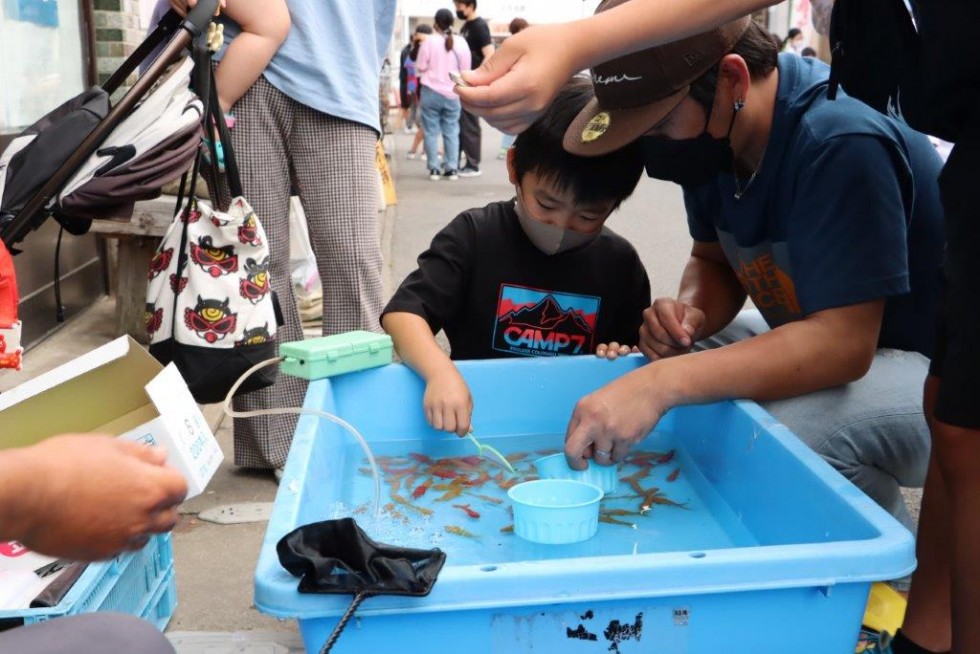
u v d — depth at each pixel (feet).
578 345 7.60
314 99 8.27
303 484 4.48
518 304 7.43
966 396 4.22
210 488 8.81
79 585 4.83
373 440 6.29
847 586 3.77
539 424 6.53
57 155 6.48
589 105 6.04
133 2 14.71
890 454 5.64
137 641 3.08
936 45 4.12
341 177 8.56
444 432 6.34
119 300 12.97
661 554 3.70
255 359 7.45
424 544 4.89
